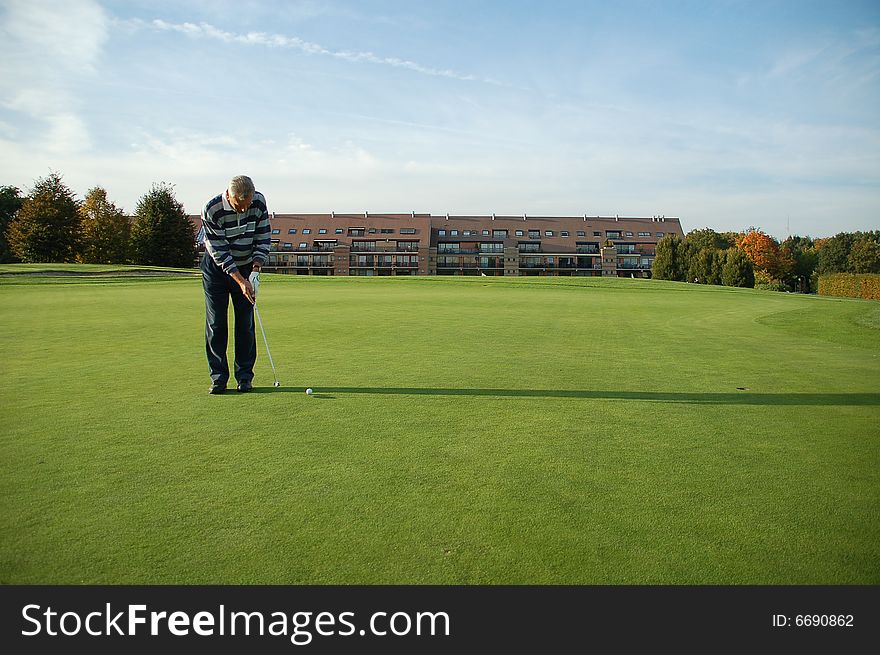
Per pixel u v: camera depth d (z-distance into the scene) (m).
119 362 6.38
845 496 2.86
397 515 2.62
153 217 57.38
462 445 3.57
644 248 86.25
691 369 6.27
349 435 3.75
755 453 3.46
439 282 31.34
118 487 2.90
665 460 3.34
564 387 5.25
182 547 2.35
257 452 3.41
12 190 63.44
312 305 14.98
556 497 2.82
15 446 3.49
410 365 6.32
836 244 75.31
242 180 4.97
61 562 2.24
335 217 86.75
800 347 8.18
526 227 88.38
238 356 5.10
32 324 9.97
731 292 28.20
